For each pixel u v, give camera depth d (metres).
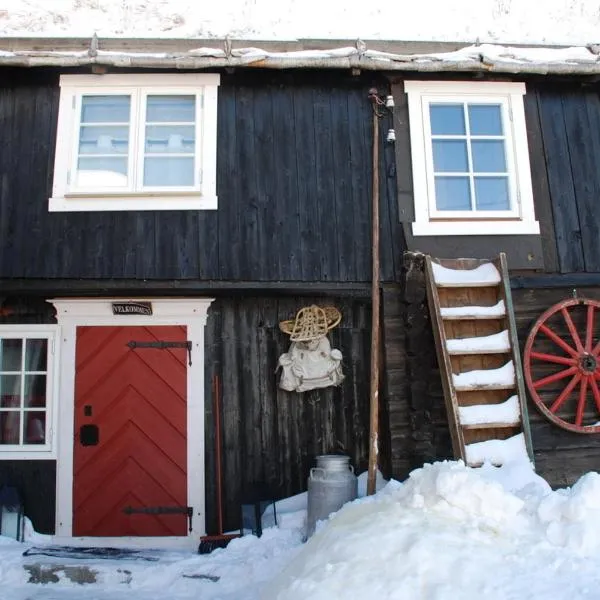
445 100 6.81
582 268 6.61
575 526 4.05
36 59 6.26
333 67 6.46
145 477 6.36
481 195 6.75
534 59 6.68
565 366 6.41
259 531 5.98
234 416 6.49
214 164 6.46
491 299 6.20
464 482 4.40
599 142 6.91
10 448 6.34
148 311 6.55
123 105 6.69
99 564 5.42
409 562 3.73
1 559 5.52
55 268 6.16
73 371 6.46
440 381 6.20
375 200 6.29
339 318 6.52
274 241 6.36
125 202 6.32
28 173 6.37
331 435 6.52
